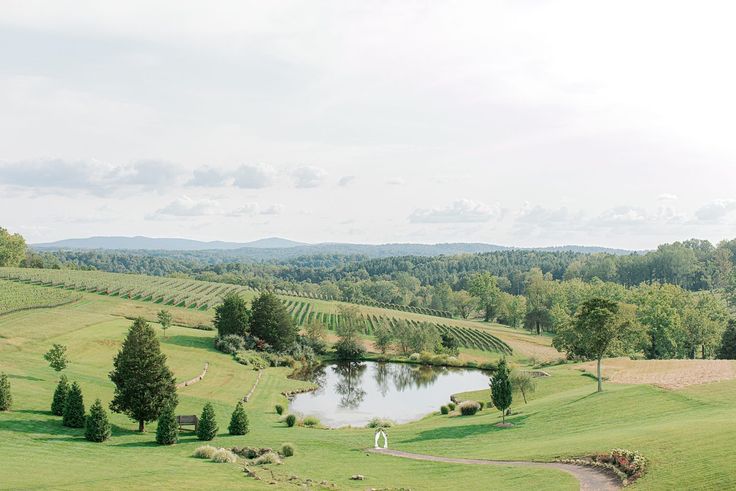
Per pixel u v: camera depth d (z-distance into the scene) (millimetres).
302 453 48281
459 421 66500
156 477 34906
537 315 175750
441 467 42281
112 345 97000
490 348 149375
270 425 64562
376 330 151000
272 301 132500
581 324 70125
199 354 107125
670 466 32875
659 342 111625
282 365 123312
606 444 40938
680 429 40625
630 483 32469
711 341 115438
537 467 38969
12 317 108562
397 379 117562
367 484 37531
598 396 64500
